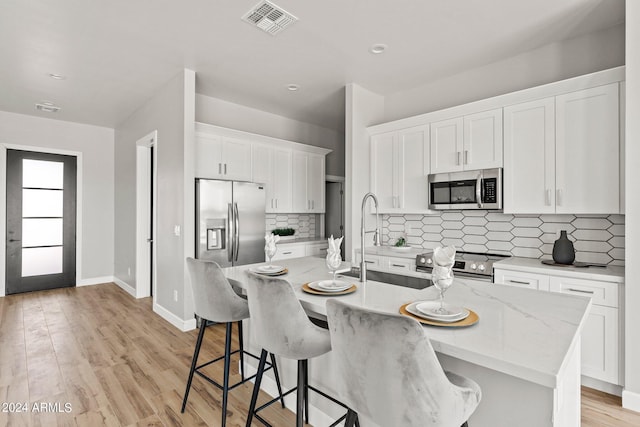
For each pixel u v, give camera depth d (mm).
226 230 3779
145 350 2994
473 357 1020
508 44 2938
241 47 2967
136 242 4734
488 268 2809
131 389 2348
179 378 2510
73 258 5367
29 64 3279
